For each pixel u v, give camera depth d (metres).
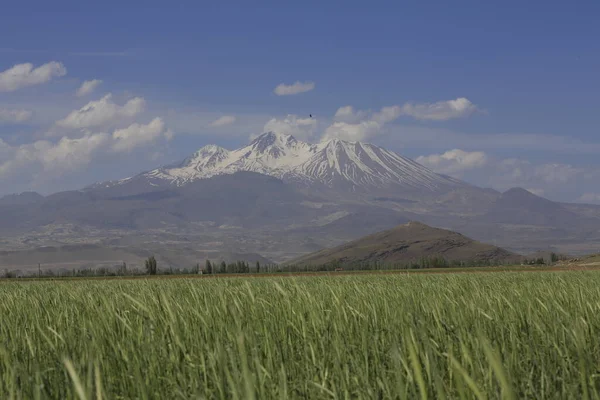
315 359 9.06
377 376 8.03
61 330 11.16
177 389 7.29
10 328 11.74
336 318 12.00
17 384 7.58
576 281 25.12
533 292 16.89
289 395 7.51
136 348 9.45
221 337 9.81
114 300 16.36
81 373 7.91
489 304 13.45
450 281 25.17
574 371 8.19
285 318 11.76
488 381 7.17
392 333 10.36
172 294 18.12
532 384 7.75
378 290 18.33
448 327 10.48
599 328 11.14
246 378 5.33
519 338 10.49
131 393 7.80
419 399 6.37
